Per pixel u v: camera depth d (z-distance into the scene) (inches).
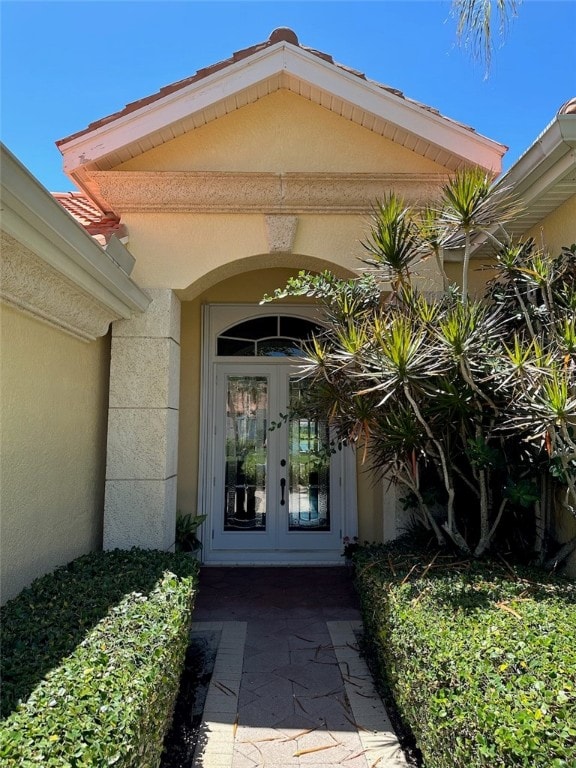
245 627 196.7
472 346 139.2
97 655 97.5
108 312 183.2
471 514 184.2
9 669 92.0
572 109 134.9
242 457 293.6
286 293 183.5
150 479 198.8
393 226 164.9
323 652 174.7
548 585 136.6
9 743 69.5
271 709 140.4
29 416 144.0
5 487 130.9
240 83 199.9
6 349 130.6
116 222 217.5
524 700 78.9
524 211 173.0
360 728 131.6
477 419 152.3
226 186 205.8
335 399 173.5
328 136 216.1
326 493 292.0
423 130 200.5
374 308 184.5
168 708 110.0
